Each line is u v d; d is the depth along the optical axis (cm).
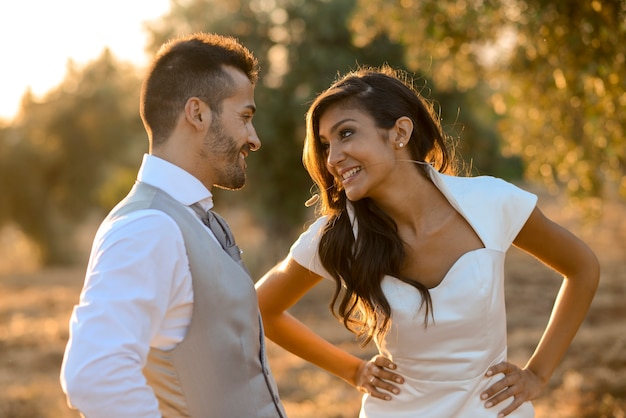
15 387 1077
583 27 589
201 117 259
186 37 269
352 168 287
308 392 945
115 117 3866
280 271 325
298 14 2067
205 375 245
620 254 2106
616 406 703
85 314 224
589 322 1259
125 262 230
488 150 2083
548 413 706
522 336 1191
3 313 2016
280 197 2106
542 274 2059
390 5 823
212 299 247
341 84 291
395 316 288
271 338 331
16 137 3953
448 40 738
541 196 3469
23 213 3919
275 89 2042
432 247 292
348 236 301
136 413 221
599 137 708
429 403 291
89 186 3906
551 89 698
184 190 257
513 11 691
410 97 294
